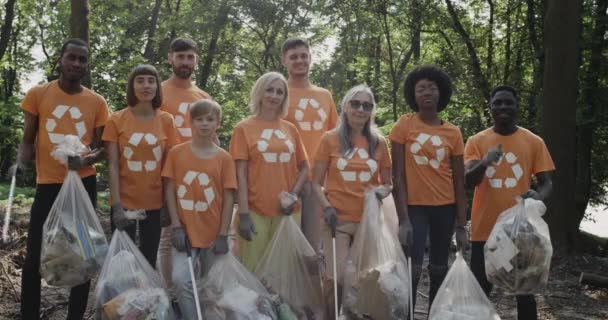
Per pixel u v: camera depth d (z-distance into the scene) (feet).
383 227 14.98
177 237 14.46
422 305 20.30
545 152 15.53
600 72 40.96
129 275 13.85
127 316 13.23
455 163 15.55
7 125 57.26
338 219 15.40
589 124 41.24
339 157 15.47
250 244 15.52
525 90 48.37
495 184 15.25
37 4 74.54
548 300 21.44
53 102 14.89
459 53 57.11
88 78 30.32
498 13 59.00
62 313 17.33
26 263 14.78
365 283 14.37
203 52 72.54
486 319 13.78
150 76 15.02
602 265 27.17
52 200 14.82
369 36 60.90
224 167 15.06
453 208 15.47
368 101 15.44
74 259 13.70
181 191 14.80
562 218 29.94
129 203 15.07
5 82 86.38
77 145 14.23
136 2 65.67
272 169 15.47
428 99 15.40
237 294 14.10
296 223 15.80
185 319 14.17
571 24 30.58
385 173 15.93
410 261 14.85
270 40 69.26
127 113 15.21
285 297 15.07
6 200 36.60
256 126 15.70
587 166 44.47
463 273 14.44
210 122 14.76
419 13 55.36
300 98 17.66
